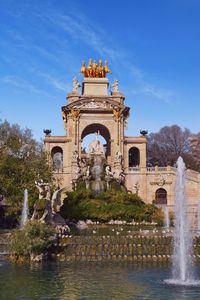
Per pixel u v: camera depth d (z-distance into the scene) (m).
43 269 31.19
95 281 27.08
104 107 96.81
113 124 97.00
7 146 54.91
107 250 37.84
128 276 28.72
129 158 105.81
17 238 34.97
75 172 90.69
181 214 35.81
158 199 92.31
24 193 52.00
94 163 79.12
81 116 96.94
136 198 72.81
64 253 36.72
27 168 56.88
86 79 103.88
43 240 35.06
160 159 128.12
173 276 28.75
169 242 39.00
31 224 35.69
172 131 129.50
